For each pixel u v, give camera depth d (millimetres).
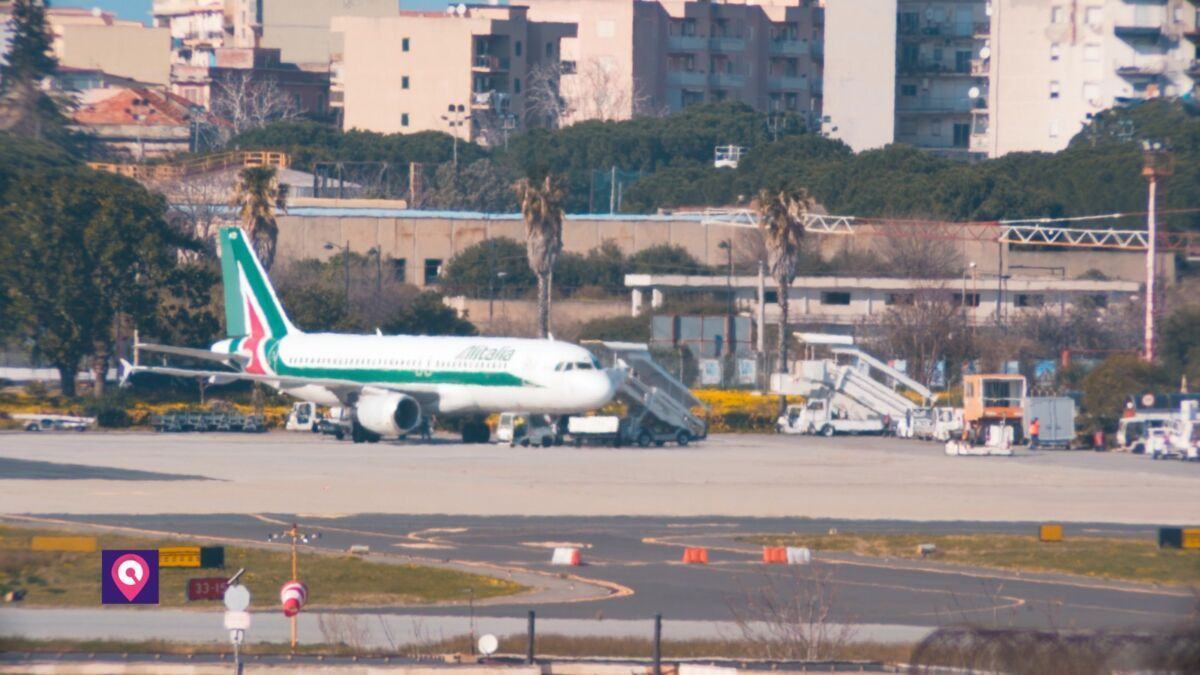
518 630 133375
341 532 192500
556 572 165500
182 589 151375
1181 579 165250
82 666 112188
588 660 118188
